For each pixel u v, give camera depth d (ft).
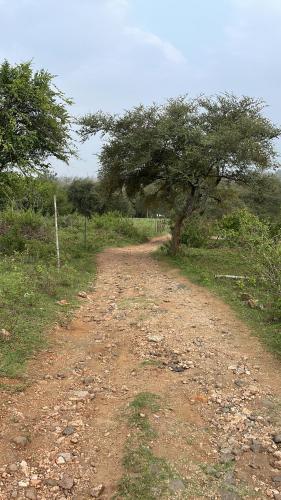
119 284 42.83
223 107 60.85
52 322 28.12
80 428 16.61
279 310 29.37
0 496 13.04
